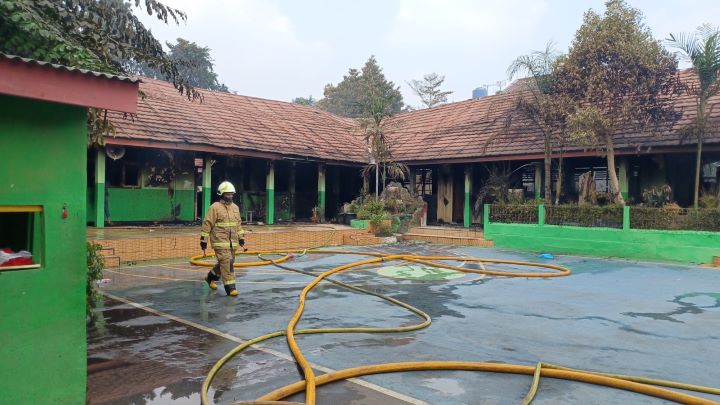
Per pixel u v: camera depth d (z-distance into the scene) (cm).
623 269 1108
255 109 2192
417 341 549
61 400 343
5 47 446
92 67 481
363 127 1958
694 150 1320
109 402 374
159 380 421
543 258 1287
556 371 444
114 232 1325
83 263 353
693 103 1480
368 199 1848
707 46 1190
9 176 317
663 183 1494
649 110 1322
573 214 1402
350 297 785
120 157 1515
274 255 1293
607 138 1370
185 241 1212
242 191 1945
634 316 673
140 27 631
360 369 441
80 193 350
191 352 497
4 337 315
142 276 947
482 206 1911
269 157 1781
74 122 346
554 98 1426
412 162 1967
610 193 1534
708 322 643
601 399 399
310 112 2508
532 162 1723
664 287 890
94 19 604
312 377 410
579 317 666
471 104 2331
